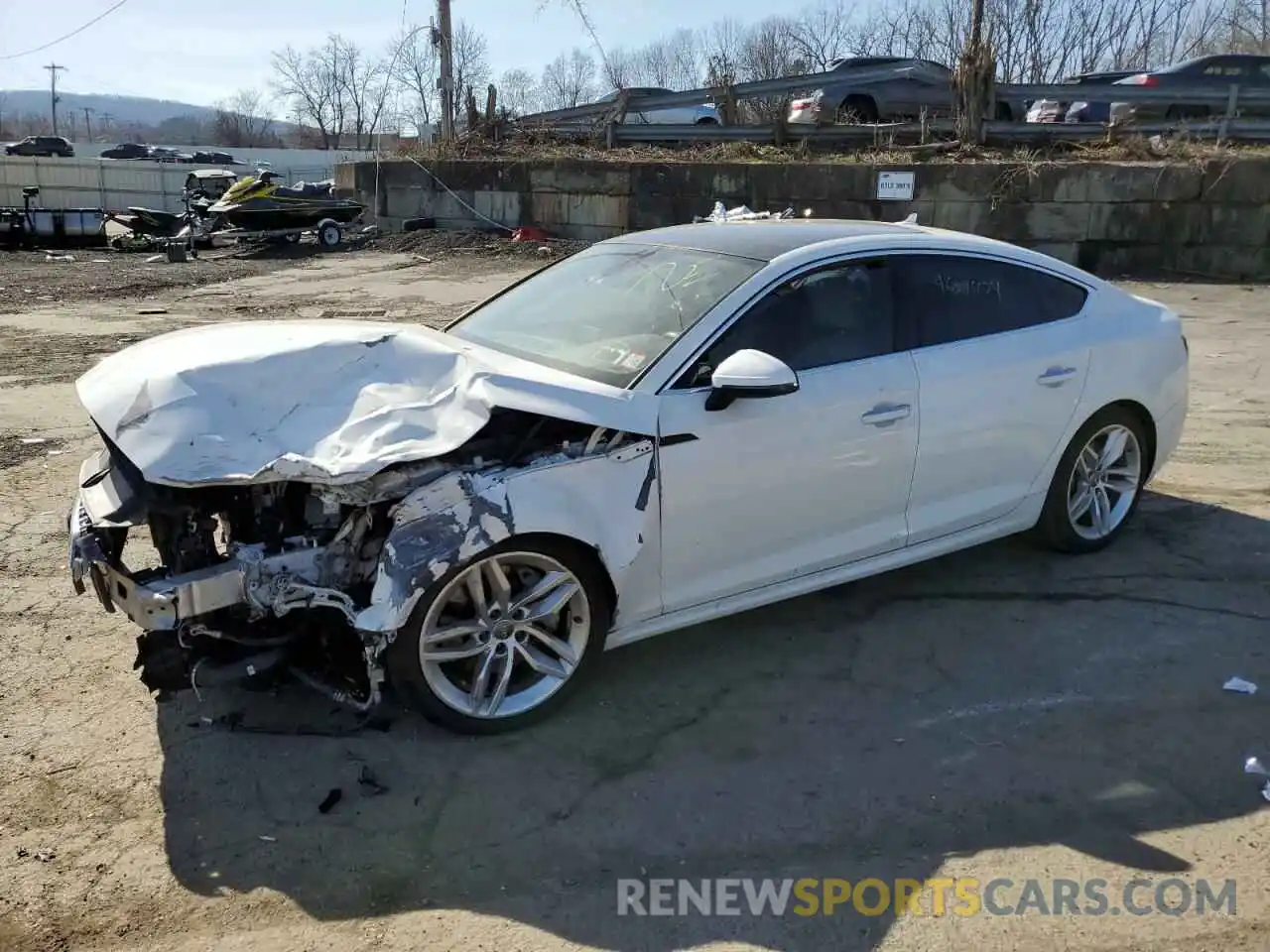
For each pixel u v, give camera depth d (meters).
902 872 2.79
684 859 2.85
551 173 20.62
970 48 18.83
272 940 2.54
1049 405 4.50
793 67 30.47
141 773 3.21
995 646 4.07
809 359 3.88
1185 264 16.83
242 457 3.12
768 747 3.38
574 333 4.02
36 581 4.59
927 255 4.28
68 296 14.93
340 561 3.29
